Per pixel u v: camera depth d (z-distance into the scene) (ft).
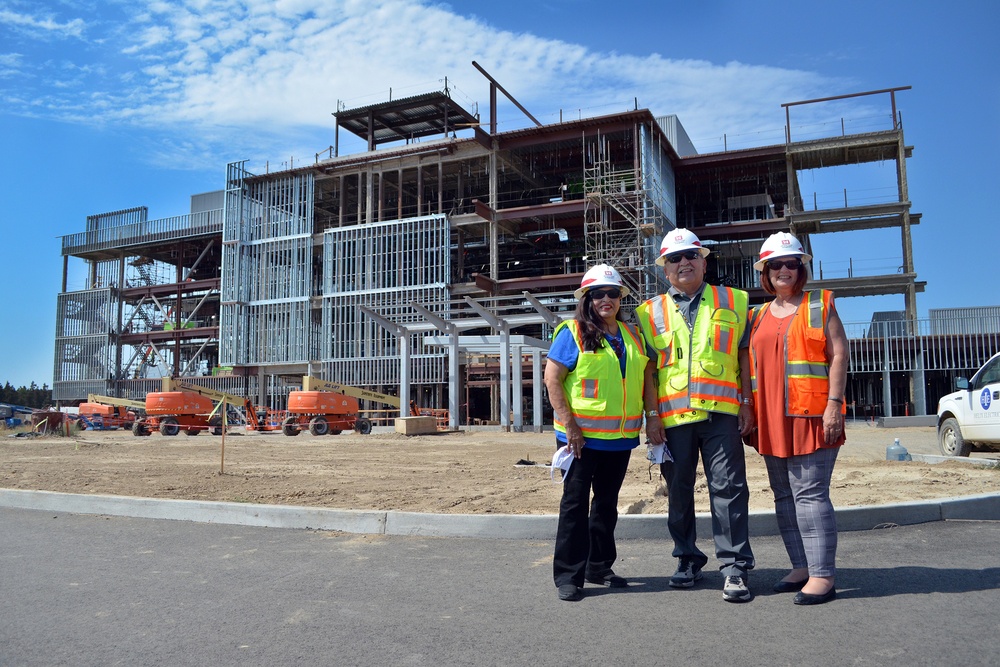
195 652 11.62
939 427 40.63
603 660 10.78
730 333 14.51
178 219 166.30
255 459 50.83
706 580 15.40
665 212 130.93
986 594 13.51
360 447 66.03
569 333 14.76
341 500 26.61
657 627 12.22
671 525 15.01
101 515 25.55
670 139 151.02
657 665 10.51
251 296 151.64
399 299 136.67
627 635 11.87
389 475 37.24
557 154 141.90
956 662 10.25
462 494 28.09
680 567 14.99
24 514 26.14
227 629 12.72
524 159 145.07
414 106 139.54
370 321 139.03
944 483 27.17
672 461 14.82
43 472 39.45
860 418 122.72
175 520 24.26
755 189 155.74
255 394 149.28
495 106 137.39
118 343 173.99
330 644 11.85
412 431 84.48
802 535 13.74
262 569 17.15
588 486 14.39
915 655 10.55
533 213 129.29
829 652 10.78
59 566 17.78
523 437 80.38
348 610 13.71
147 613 13.74
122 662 11.25
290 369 147.95
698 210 161.48
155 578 16.43
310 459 50.55
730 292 14.97
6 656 11.58
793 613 12.76
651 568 16.66
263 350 148.77
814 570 13.43
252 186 154.51
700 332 14.49
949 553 17.07
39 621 13.37
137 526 23.25
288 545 19.90
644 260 118.62
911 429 87.30
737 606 13.32
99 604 14.39
